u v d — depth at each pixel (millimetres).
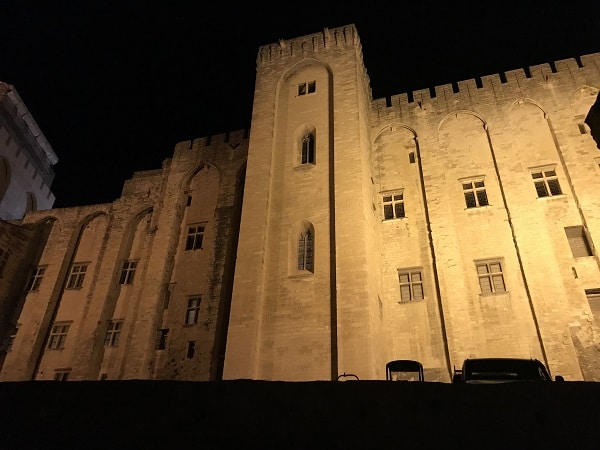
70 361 29297
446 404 10250
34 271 34156
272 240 24000
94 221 35562
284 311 21844
